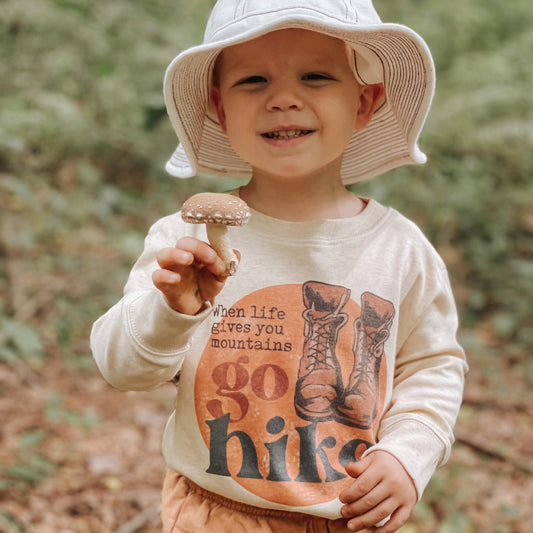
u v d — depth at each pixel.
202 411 1.38
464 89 6.62
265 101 1.37
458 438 3.64
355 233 1.47
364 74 1.49
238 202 1.21
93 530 2.56
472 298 5.49
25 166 5.17
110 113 5.70
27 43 5.33
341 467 1.36
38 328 4.11
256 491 1.34
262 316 1.40
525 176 6.29
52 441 3.10
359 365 1.40
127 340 1.26
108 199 5.43
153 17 6.18
